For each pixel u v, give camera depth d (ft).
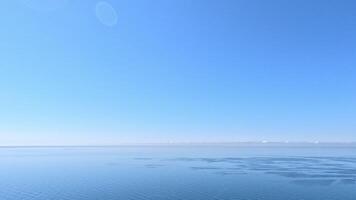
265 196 260.62
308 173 414.00
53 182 337.72
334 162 606.14
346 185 311.88
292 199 249.55
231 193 272.51
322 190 284.82
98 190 287.69
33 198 254.06
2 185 317.83
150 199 250.57
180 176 385.70
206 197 257.55
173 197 257.55
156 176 386.73
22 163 630.33
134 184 320.50
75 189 291.99
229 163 599.57
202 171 445.37
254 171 442.50
